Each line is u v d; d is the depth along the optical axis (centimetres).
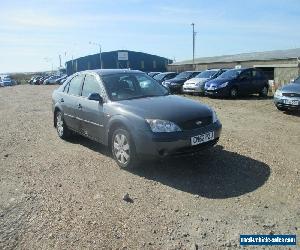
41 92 3158
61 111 843
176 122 566
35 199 513
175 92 2238
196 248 377
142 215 451
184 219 438
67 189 546
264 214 445
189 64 4941
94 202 495
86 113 724
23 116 1361
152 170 612
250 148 725
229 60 4019
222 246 380
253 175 573
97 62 7406
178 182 555
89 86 745
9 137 939
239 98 1848
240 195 500
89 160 689
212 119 612
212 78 2011
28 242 399
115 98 670
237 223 425
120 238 400
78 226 429
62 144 830
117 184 558
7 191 547
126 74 744
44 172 630
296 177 561
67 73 7625
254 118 1123
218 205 472
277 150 711
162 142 556
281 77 2608
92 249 380
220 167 614
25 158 724
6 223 444
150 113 582
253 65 3616
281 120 1077
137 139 580
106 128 658
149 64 7481
